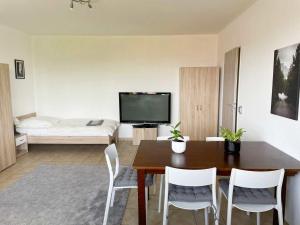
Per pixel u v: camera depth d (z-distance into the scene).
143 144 2.83
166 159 2.29
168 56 5.71
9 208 2.83
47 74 5.84
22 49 5.32
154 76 5.78
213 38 5.59
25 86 5.44
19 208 2.82
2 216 2.67
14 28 4.91
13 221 2.57
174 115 5.86
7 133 4.12
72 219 2.60
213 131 5.36
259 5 3.15
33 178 3.68
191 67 5.28
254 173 1.88
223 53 5.04
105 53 5.76
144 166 2.11
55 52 5.77
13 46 4.98
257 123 3.21
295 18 2.30
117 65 5.79
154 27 4.84
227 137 2.48
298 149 2.27
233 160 2.25
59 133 4.88
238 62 3.95
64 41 5.73
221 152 2.51
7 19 4.18
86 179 3.63
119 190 3.24
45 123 4.94
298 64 2.23
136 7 3.53
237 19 4.09
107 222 2.53
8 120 4.15
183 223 2.54
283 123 2.54
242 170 1.92
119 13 3.84
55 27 4.82
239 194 2.10
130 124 5.91
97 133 4.88
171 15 3.97
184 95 5.34
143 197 2.21
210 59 5.66
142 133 5.48
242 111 3.79
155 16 4.03
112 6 3.48
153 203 2.94
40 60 5.80
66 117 5.95
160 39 5.67
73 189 3.30
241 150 2.57
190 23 4.52
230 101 4.34
